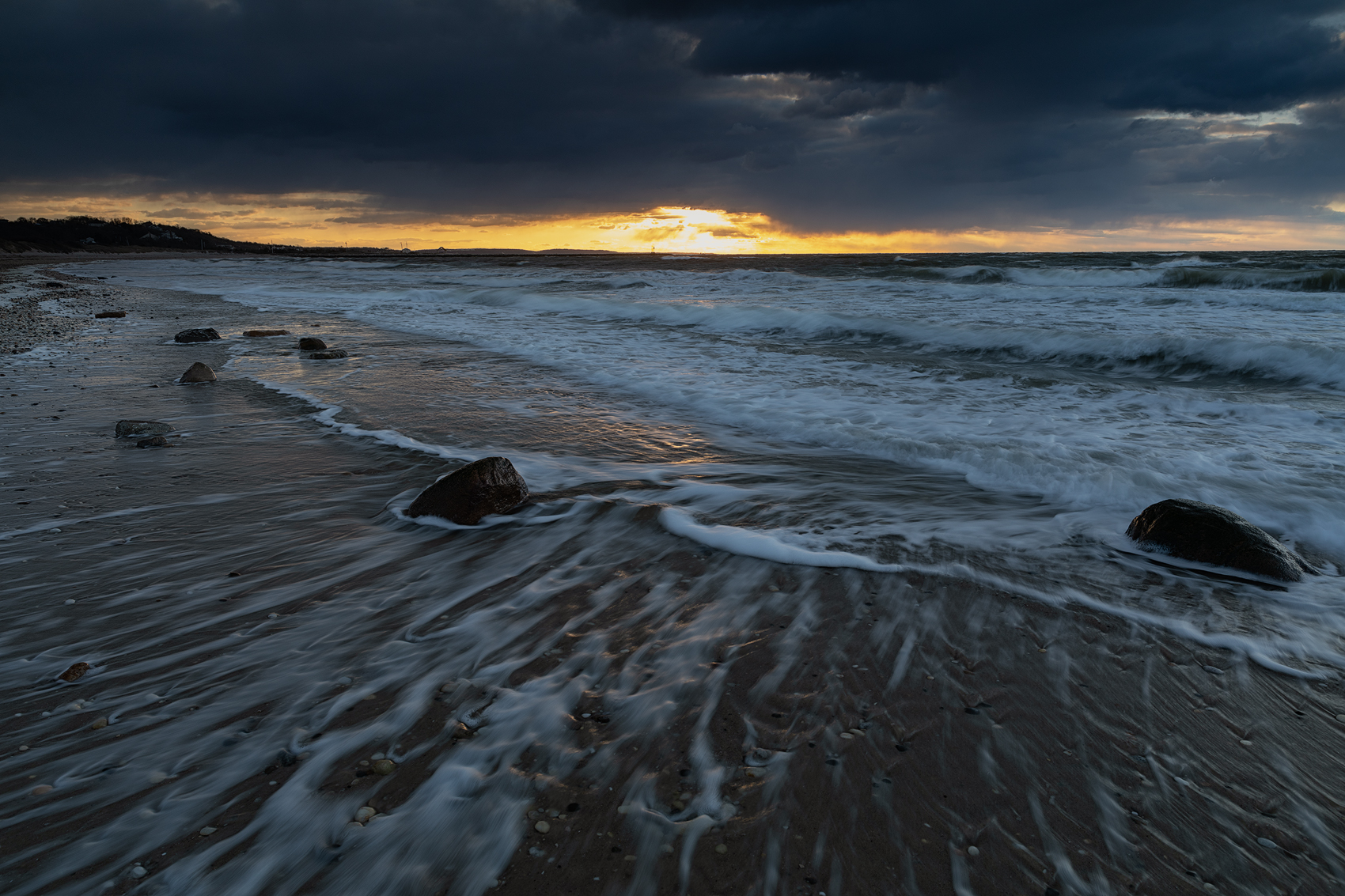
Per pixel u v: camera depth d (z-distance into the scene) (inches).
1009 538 148.3
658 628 112.0
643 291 804.0
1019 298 602.2
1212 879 66.2
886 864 67.6
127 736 84.9
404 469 192.2
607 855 68.4
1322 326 400.8
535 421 248.4
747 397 281.9
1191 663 102.7
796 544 144.4
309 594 122.7
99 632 109.2
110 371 341.7
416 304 746.8
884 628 112.0
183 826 71.3
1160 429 226.5
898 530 152.7
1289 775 80.0
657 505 163.5
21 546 140.9
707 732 86.7
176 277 1414.9
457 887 64.6
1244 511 156.4
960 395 282.5
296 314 637.9
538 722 88.3
